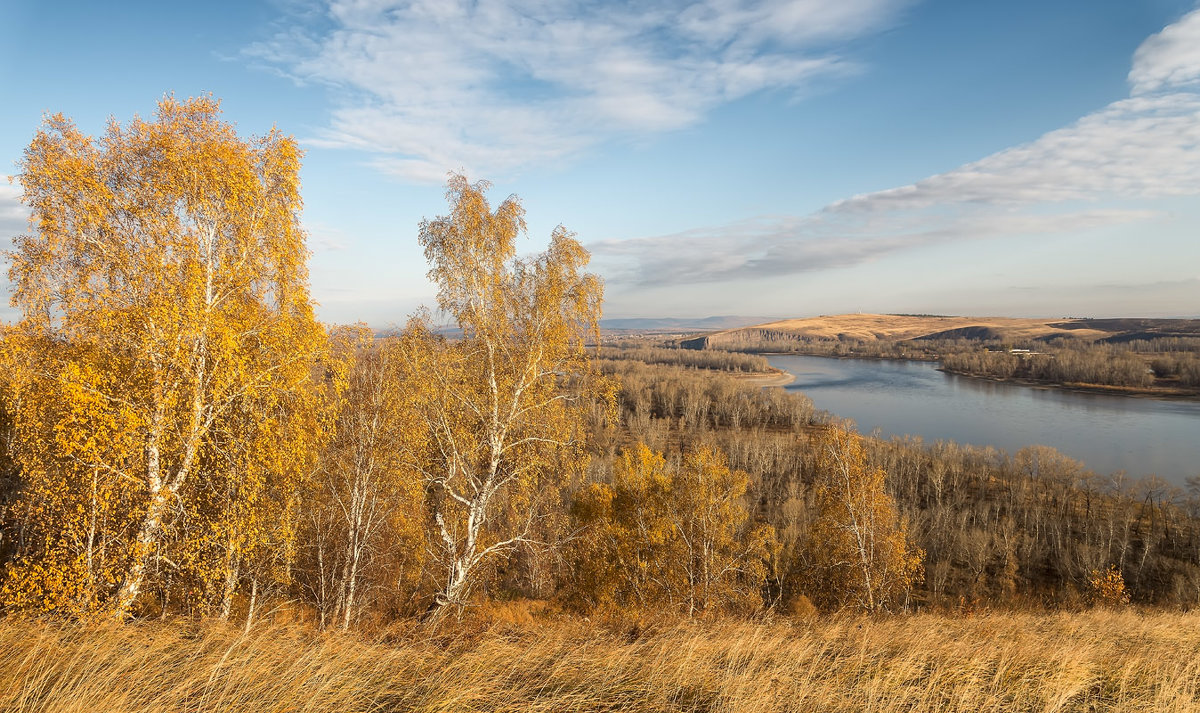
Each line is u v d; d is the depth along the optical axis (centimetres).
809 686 775
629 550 2495
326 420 1484
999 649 977
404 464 1652
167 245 1226
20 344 1131
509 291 1670
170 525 1234
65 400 1095
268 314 1374
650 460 2745
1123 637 1132
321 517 1900
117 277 1216
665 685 781
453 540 1744
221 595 1359
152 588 1326
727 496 2502
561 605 2312
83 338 1188
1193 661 905
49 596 1083
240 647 807
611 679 796
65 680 680
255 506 1339
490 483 1603
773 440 8988
